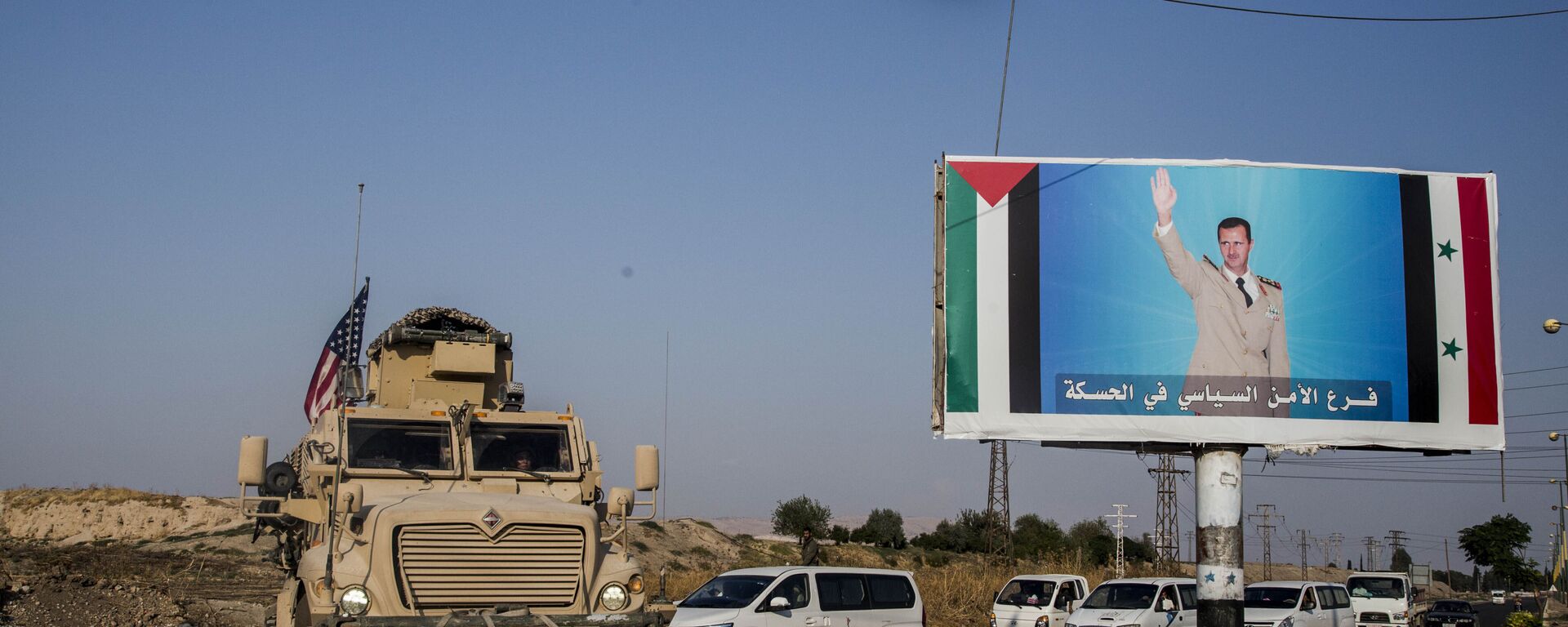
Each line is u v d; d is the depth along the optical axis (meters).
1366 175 17.16
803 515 76.81
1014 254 16.84
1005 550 55.75
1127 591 23.52
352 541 11.45
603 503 13.98
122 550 38.28
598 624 11.38
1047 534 84.12
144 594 21.67
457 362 14.98
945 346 16.62
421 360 15.43
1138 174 17.08
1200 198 17.02
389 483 13.20
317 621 10.99
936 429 16.55
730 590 16.88
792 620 16.17
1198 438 16.47
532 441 14.18
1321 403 16.61
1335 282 16.88
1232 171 17.09
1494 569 92.38
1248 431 16.48
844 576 17.09
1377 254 16.97
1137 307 16.73
